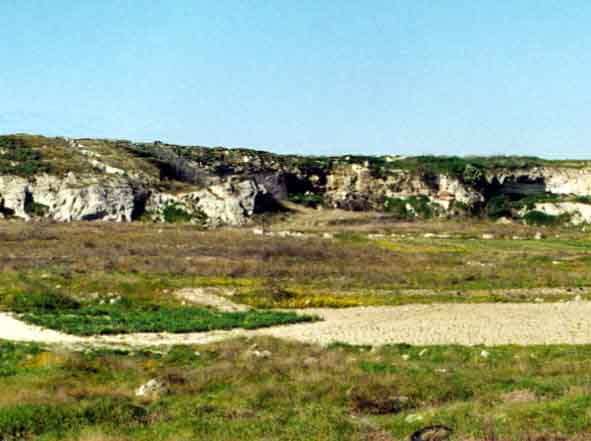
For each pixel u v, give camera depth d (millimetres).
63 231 108000
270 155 176875
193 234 108625
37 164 141625
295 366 34625
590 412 23453
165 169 153000
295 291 64500
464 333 46094
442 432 23031
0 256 81875
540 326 48219
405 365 35094
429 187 166000
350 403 28531
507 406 25766
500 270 78625
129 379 33500
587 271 78125
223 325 48750
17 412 26531
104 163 146875
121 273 71562
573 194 175000
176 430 25125
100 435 24703
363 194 164625
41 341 42781
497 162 184875
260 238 105312
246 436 24156
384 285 69250
